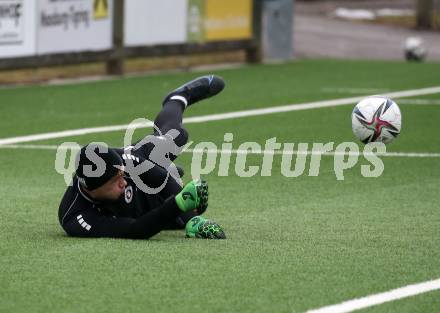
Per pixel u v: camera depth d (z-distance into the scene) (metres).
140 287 18.06
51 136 38.16
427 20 83.62
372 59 68.62
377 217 24.58
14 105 46.72
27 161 32.97
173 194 22.58
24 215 24.61
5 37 50.91
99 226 21.80
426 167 31.86
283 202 26.58
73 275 18.83
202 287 18.08
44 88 52.88
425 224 23.75
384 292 17.91
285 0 67.94
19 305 17.08
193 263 19.67
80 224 21.84
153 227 21.38
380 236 22.39
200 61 65.62
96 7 56.03
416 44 68.81
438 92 51.41
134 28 58.31
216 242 21.58
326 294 17.75
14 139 37.41
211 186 28.91
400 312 16.84
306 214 24.97
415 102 47.69
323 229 23.14
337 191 28.12
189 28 61.19
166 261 19.81
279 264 19.70
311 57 69.62
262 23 66.19
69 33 54.50
